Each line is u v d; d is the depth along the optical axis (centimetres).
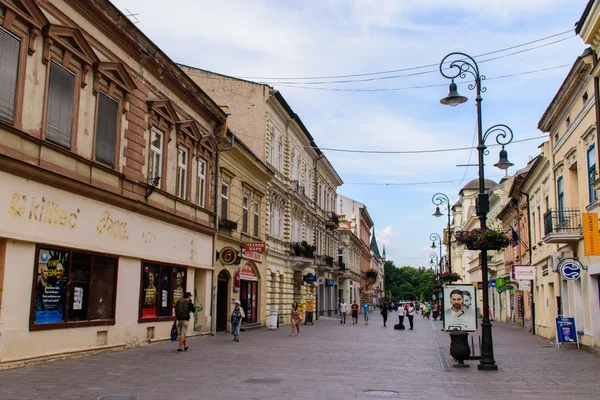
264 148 3322
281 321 3616
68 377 1111
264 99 3362
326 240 5350
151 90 1936
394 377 1252
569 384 1183
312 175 4728
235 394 973
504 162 1647
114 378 1118
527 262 3500
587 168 2019
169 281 2050
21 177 1255
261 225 3259
